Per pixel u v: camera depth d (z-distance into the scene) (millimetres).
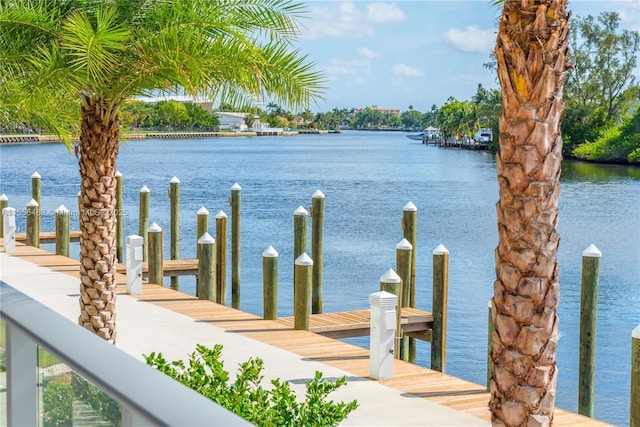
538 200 4234
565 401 12367
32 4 7840
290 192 41219
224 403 5070
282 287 19578
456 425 7543
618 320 16391
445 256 12258
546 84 4148
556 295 4340
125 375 1520
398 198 39594
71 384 1935
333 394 8469
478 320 16375
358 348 10492
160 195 38781
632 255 24641
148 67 7898
